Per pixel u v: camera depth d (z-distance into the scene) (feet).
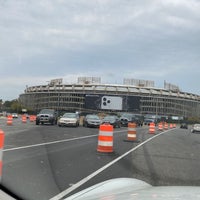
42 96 533.14
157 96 508.94
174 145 76.54
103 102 309.83
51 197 25.59
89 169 38.29
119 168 39.91
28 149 53.01
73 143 67.31
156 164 44.55
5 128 104.53
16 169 35.53
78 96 486.79
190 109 565.53
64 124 139.64
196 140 104.47
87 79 509.76
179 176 36.63
